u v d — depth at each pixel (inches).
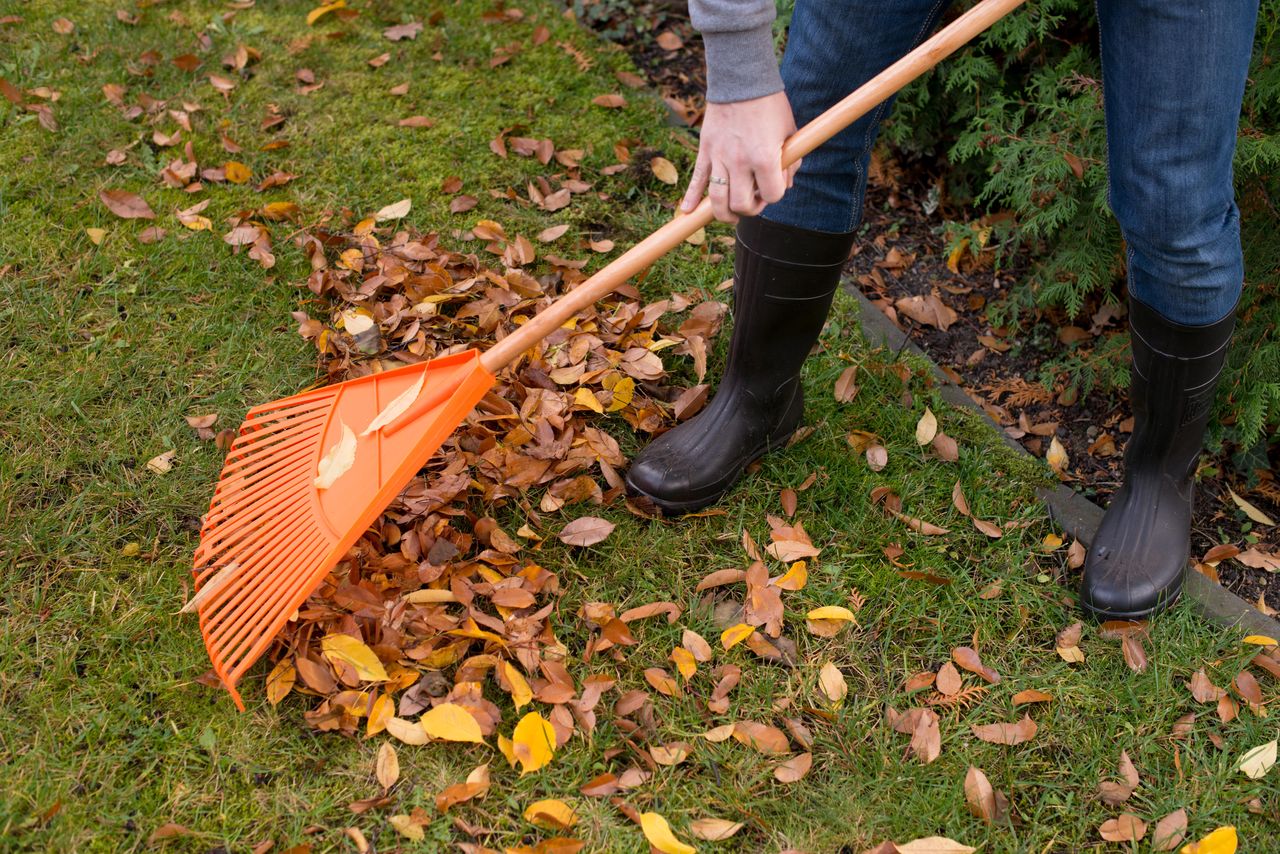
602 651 74.6
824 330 99.0
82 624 72.8
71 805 63.4
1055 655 77.4
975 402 97.3
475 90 123.2
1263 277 90.4
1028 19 98.5
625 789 67.2
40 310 93.8
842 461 88.7
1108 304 103.1
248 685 70.4
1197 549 88.4
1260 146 85.6
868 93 59.2
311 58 125.6
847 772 69.3
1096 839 67.1
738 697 72.9
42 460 82.7
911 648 77.1
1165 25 57.5
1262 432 96.1
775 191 59.2
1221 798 68.9
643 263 65.8
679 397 91.0
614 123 120.4
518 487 82.9
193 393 89.4
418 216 107.3
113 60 122.1
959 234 109.1
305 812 64.7
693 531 83.4
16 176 106.2
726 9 53.1
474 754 68.3
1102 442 95.9
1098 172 94.3
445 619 73.5
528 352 92.1
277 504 74.4
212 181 109.5
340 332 94.9
